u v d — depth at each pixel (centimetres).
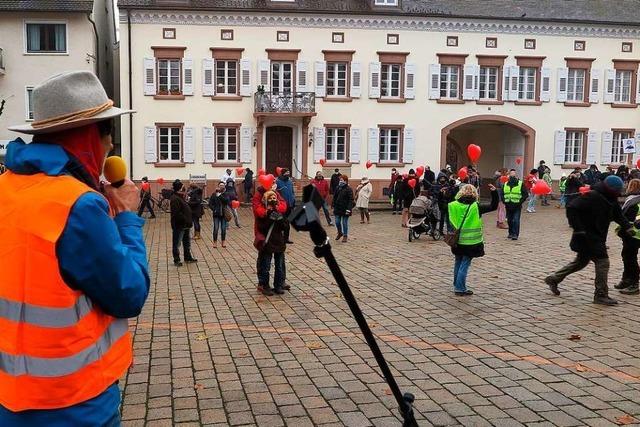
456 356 629
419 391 530
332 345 670
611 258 1334
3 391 206
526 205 3009
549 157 3334
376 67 3145
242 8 3019
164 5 2970
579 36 3294
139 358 627
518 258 1348
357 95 3147
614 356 629
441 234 1770
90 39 2922
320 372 580
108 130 237
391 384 279
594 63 3325
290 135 3195
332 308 859
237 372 581
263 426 460
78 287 205
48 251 200
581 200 883
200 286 1041
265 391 531
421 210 1688
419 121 3212
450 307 862
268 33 3062
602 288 876
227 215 1589
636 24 3312
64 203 203
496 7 3303
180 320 793
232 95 3072
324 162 3095
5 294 205
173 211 1274
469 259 940
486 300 910
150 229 2112
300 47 3091
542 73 3281
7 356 205
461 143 3706
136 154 3020
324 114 3133
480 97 3275
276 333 723
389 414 480
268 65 3070
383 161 3203
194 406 498
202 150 3062
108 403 217
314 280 1089
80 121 219
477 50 3225
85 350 207
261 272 960
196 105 3044
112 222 213
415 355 633
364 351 646
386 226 2155
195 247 1597
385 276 1129
